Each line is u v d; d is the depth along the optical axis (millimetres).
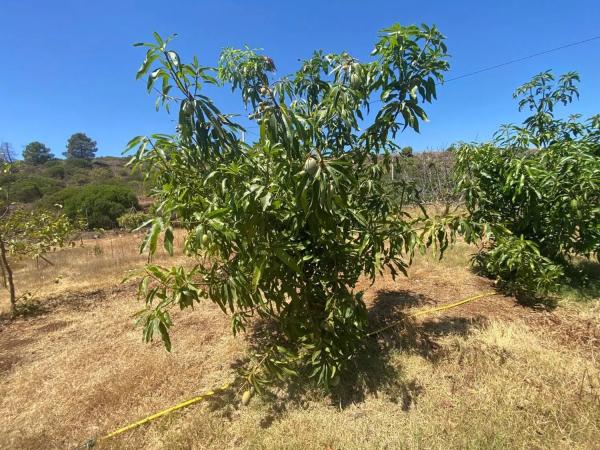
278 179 2111
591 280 4266
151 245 1729
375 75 2662
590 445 2012
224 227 1967
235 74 2908
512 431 2115
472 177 4414
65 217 5504
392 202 2955
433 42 2529
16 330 4109
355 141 2844
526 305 3832
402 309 3809
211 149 2260
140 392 2777
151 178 2727
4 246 4895
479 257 4539
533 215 4012
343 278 2686
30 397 2824
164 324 2117
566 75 4414
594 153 4297
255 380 2428
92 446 2301
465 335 3217
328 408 2502
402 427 2273
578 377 2564
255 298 2314
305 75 3035
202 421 2414
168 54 1945
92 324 4129
